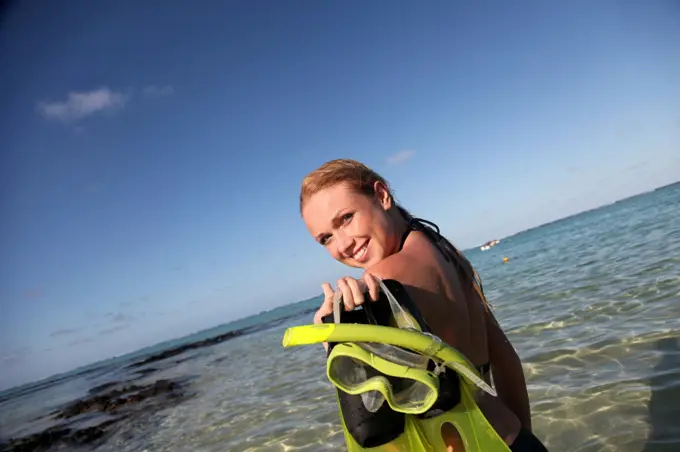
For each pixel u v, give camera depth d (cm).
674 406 355
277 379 959
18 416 1656
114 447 780
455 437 138
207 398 977
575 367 484
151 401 1152
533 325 702
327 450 465
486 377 174
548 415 399
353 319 133
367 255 166
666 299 625
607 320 614
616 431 347
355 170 170
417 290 146
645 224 1961
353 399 131
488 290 1316
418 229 176
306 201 171
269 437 553
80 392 1939
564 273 1200
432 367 134
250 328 3734
